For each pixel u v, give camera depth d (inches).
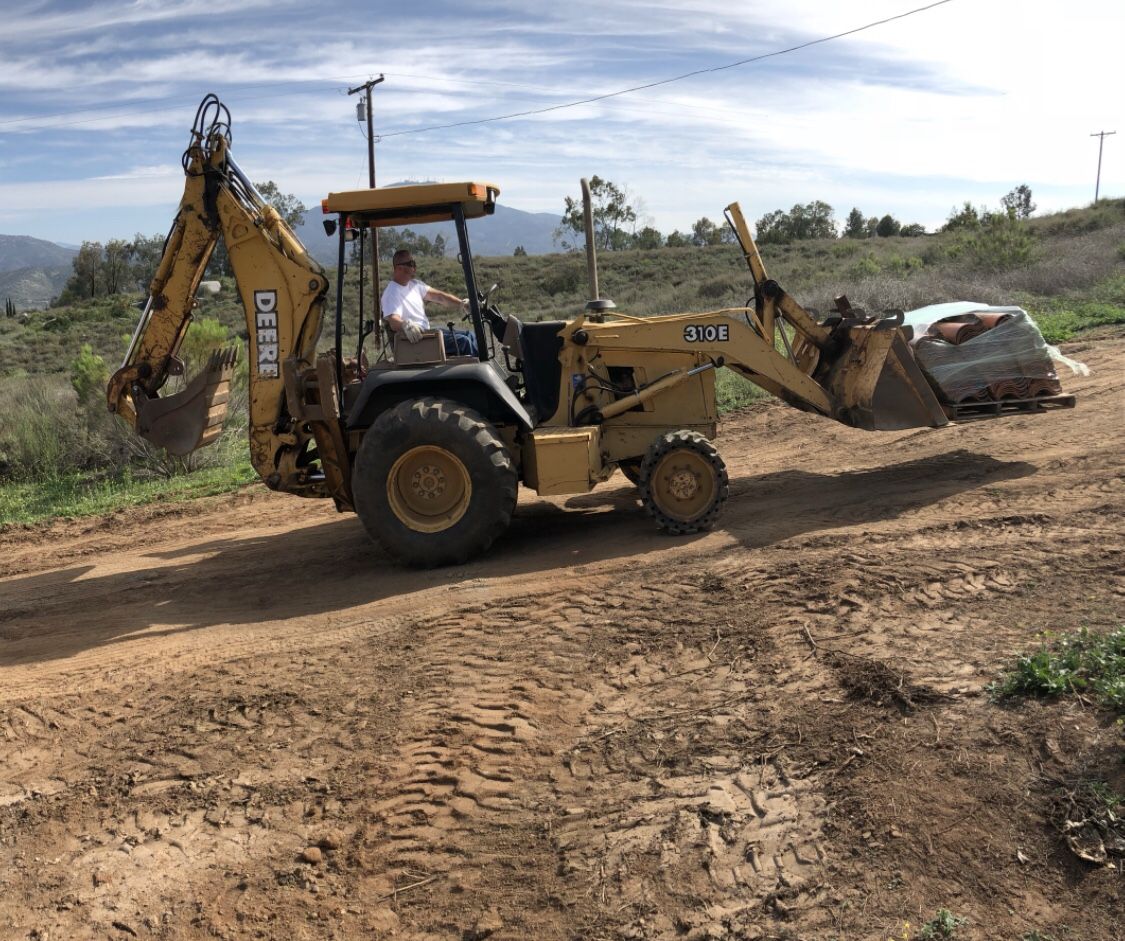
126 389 296.4
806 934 116.2
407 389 271.1
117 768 171.3
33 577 312.0
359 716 182.1
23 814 159.2
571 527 302.0
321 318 282.7
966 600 204.5
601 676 188.7
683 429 299.0
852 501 301.0
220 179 275.0
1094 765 135.9
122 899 136.8
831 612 205.2
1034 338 321.1
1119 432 349.7
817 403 307.1
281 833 148.5
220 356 295.3
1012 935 112.0
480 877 134.2
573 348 291.1
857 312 324.2
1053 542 236.4
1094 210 1668.3
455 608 232.7
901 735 151.9
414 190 261.6
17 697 205.9
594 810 145.2
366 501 263.7
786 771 147.6
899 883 122.0
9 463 507.2
